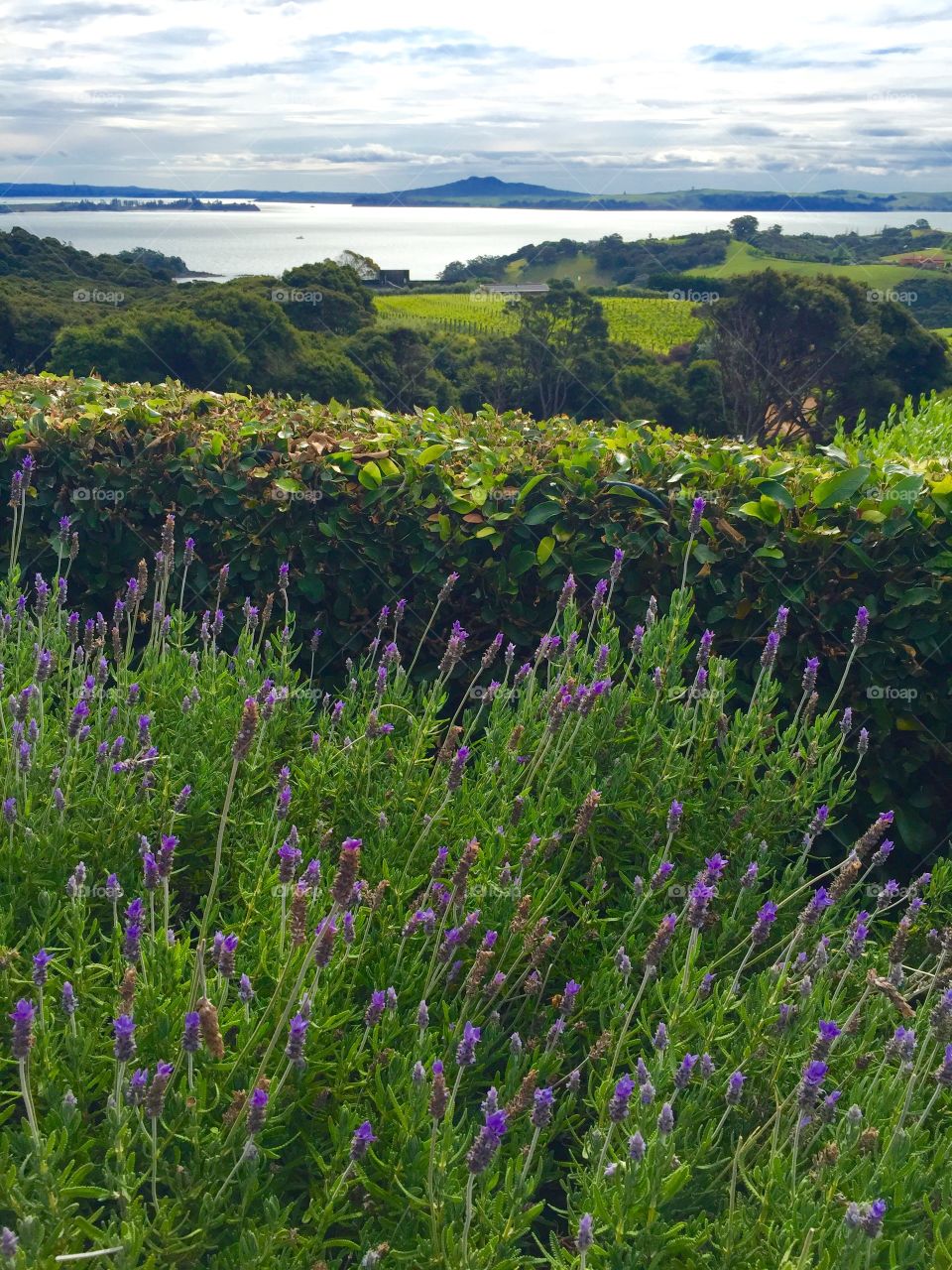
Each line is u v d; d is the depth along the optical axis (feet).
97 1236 6.84
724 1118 8.11
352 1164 7.19
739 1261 7.41
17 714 10.66
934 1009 7.98
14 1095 7.98
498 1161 8.24
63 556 17.34
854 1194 7.39
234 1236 7.51
